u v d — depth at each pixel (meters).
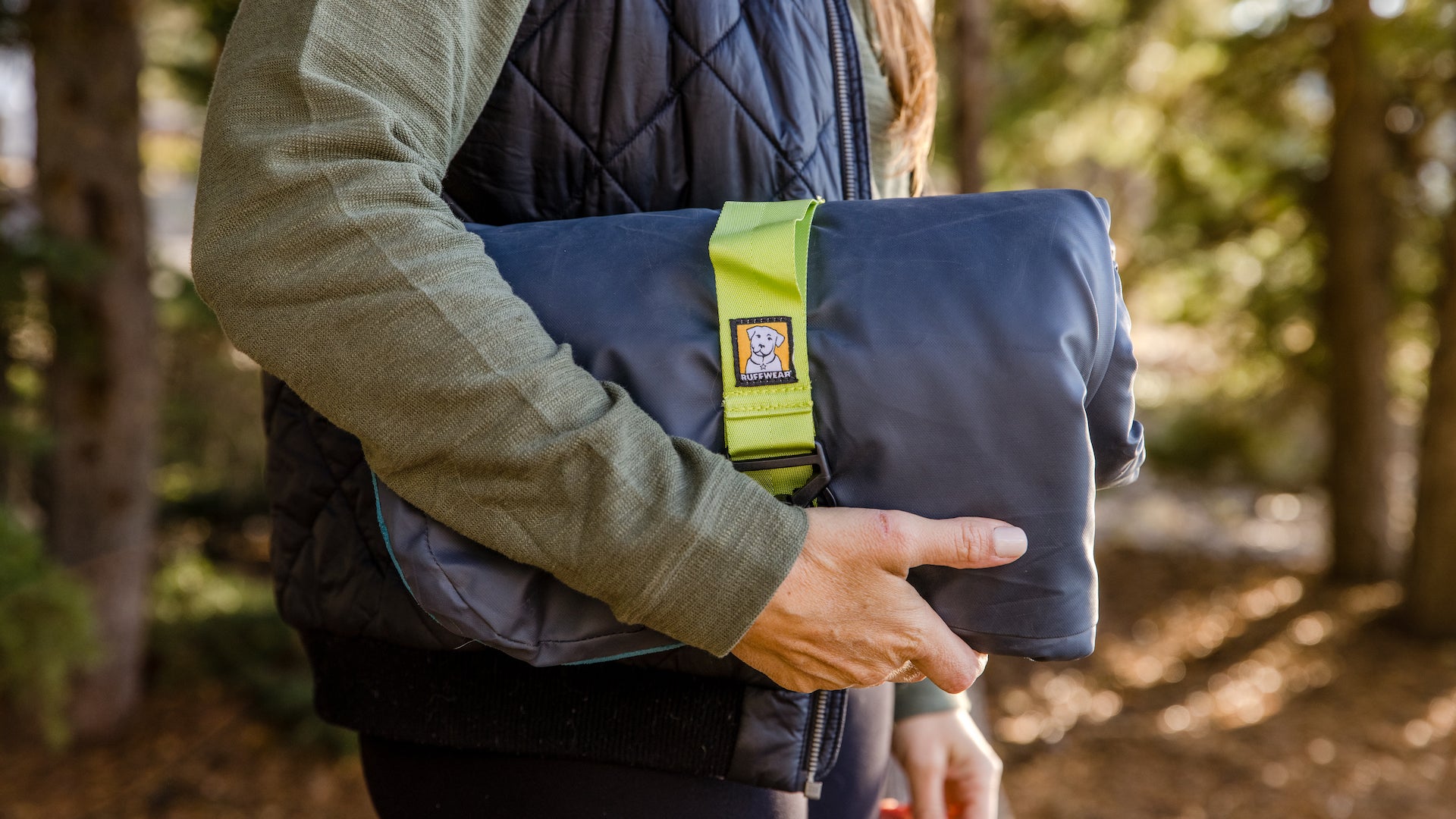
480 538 0.57
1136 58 6.51
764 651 0.60
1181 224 6.58
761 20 0.75
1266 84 6.22
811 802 0.83
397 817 0.76
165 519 6.20
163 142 7.09
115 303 4.16
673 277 0.63
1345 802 4.38
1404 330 6.65
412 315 0.55
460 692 0.71
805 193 0.76
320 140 0.56
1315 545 7.91
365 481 0.71
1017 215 0.63
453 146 0.65
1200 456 8.32
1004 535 0.58
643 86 0.73
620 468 0.55
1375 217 6.33
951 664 0.59
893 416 0.59
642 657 0.68
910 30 0.90
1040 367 0.58
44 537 4.37
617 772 0.71
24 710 4.46
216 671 5.07
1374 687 5.48
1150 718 5.35
